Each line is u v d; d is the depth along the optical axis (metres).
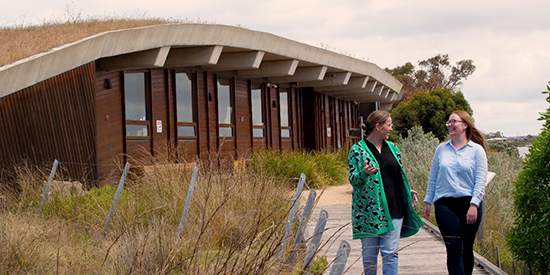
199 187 8.74
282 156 16.55
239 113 18.53
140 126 14.18
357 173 5.71
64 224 8.08
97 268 6.24
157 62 12.88
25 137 10.39
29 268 6.29
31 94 10.57
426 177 12.27
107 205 9.17
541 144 7.14
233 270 5.01
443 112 39.50
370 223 5.72
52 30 13.55
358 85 22.95
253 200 8.08
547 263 7.12
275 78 20.25
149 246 6.13
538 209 7.18
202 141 16.47
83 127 11.69
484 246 8.77
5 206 8.83
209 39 14.01
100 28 13.73
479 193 5.99
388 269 5.75
